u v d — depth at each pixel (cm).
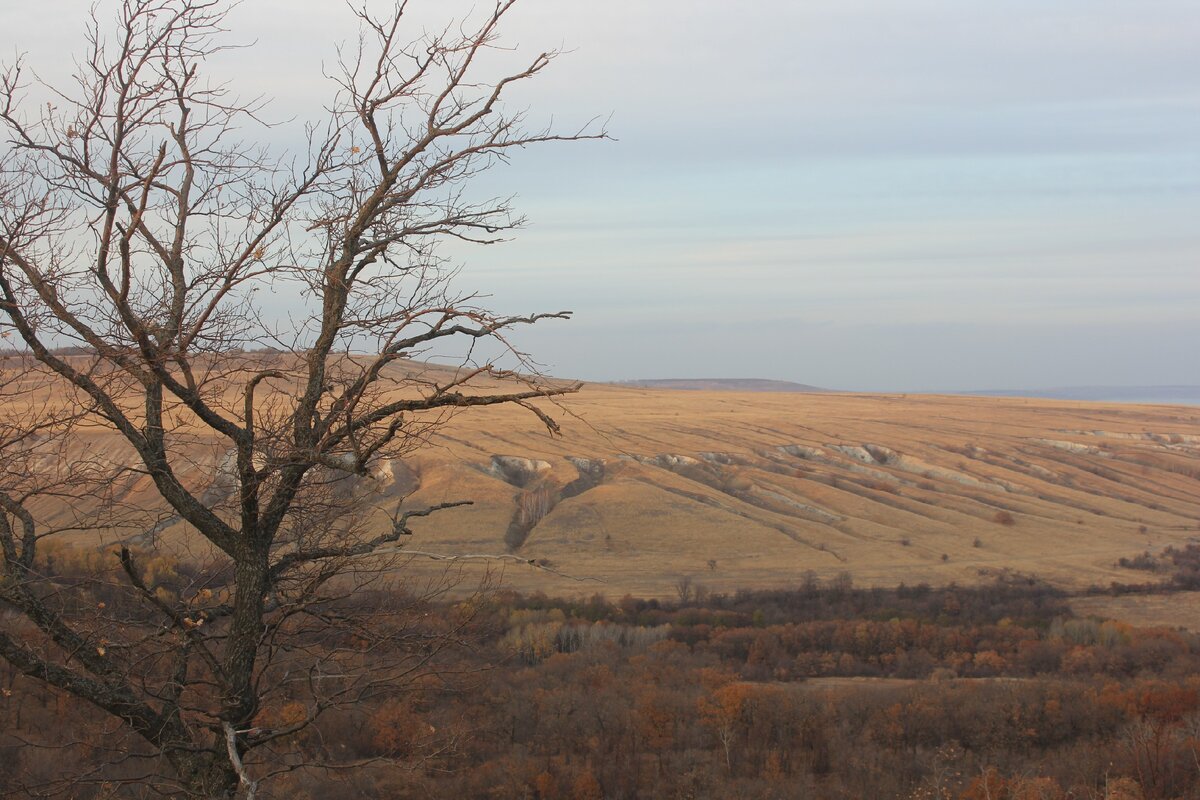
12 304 592
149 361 597
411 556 776
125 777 686
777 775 2747
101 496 668
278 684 686
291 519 729
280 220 651
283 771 678
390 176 634
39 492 641
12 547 611
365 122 643
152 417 643
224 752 627
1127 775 2288
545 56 637
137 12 620
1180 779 2245
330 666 722
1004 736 3028
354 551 671
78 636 623
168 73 634
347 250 645
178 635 650
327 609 731
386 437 604
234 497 734
